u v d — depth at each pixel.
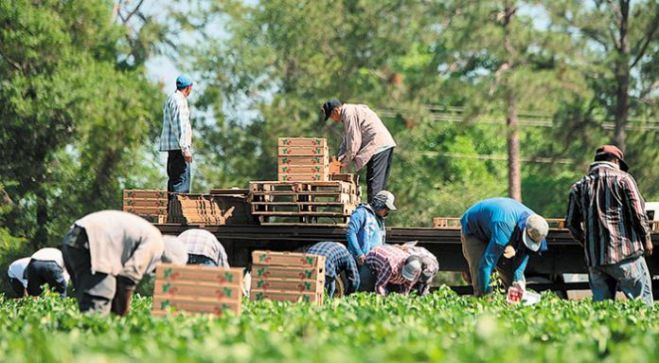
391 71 87.12
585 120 82.00
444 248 38.97
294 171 36.91
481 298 30.25
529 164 84.44
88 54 75.06
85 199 76.81
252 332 19.05
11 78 71.81
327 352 15.20
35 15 71.56
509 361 14.72
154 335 18.97
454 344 17.34
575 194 30.41
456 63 84.50
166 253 25.03
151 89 80.19
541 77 76.88
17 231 75.56
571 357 15.92
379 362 14.52
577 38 80.56
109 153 76.69
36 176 74.69
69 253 22.86
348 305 26.16
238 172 85.06
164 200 38.34
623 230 29.84
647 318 24.67
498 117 84.94
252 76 86.75
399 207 87.25
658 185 82.88
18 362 15.47
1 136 72.94
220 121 86.31
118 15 89.38
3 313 26.88
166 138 38.09
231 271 23.89
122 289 22.88
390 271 33.03
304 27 85.88
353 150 36.59
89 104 72.69
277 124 83.50
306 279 29.38
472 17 80.25
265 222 38.88
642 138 82.88
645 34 83.50
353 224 34.06
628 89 82.88
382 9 84.44
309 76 84.44
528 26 83.12
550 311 25.11
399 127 88.38
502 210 31.09
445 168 92.94
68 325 21.38
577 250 38.53
